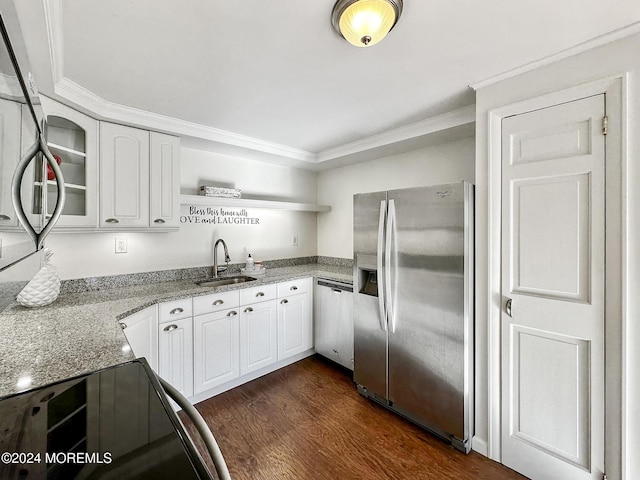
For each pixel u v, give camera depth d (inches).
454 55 59.6
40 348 45.3
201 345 90.7
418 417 81.7
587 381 57.4
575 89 57.7
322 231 153.5
